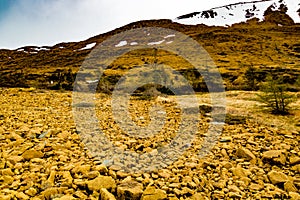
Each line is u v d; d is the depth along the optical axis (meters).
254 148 8.24
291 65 99.44
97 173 5.50
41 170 5.84
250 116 13.82
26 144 7.16
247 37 155.12
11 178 5.36
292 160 7.18
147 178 5.55
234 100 23.52
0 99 16.48
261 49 134.50
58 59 146.12
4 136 7.97
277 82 16.31
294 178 6.26
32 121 10.30
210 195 5.27
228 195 5.30
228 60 115.69
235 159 7.32
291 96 15.61
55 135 8.44
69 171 5.75
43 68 121.81
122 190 4.89
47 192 4.80
